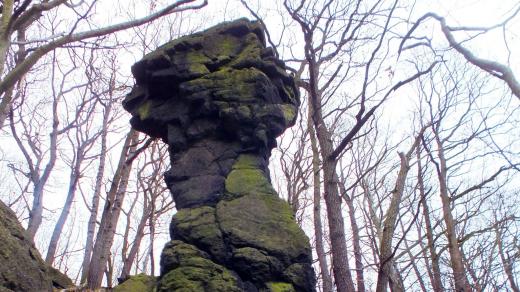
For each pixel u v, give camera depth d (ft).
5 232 19.79
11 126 42.39
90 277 30.83
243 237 19.94
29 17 13.91
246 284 19.12
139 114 25.43
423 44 15.12
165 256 19.83
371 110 17.40
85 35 14.44
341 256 18.12
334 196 18.95
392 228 17.30
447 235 35.65
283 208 21.35
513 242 43.01
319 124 19.93
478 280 38.27
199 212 21.08
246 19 26.45
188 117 23.93
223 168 22.54
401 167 18.99
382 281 16.28
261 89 23.32
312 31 19.21
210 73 24.30
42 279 20.52
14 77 13.06
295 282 19.45
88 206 47.55
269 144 23.93
